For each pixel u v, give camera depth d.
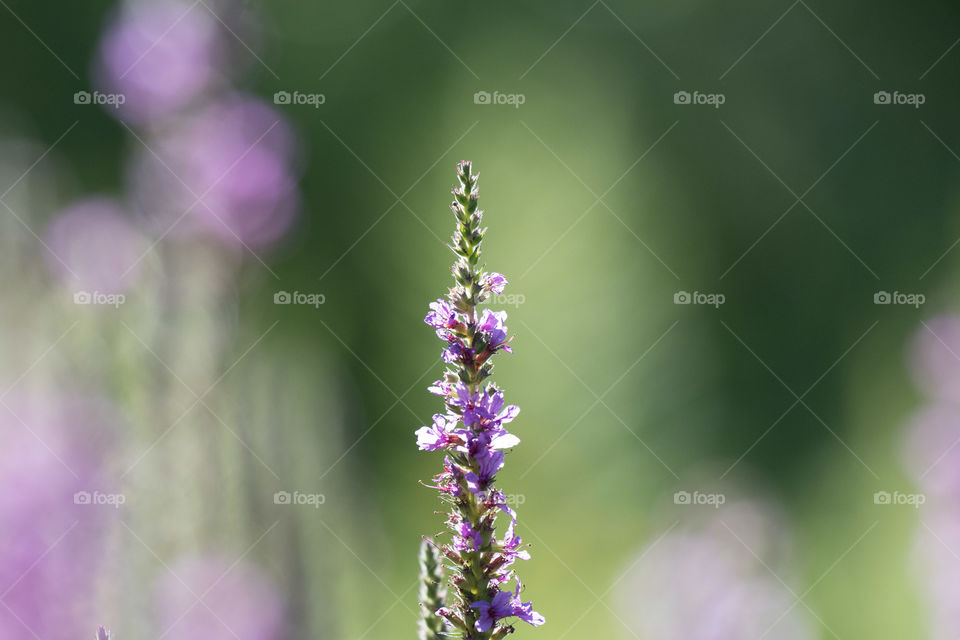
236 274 1.56
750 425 1.95
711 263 2.52
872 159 3.47
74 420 1.09
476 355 0.87
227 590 1.09
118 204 1.62
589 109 2.91
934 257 2.64
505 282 0.88
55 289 1.24
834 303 2.49
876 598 1.53
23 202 1.62
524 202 2.15
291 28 3.48
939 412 1.81
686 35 3.82
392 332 1.88
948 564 1.50
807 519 1.71
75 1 3.11
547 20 3.60
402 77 3.33
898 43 4.00
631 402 1.82
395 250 2.01
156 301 1.28
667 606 1.31
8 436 1.06
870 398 2.02
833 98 3.78
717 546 1.35
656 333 1.97
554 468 1.71
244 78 1.77
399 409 1.70
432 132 2.68
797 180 3.28
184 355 1.21
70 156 2.62
